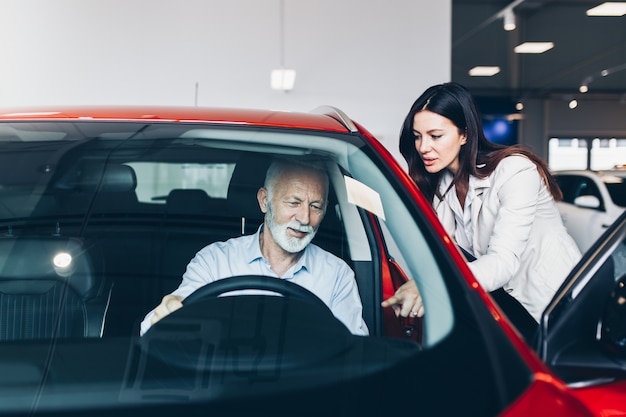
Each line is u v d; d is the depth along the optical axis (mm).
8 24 6680
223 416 737
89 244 1107
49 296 1061
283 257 1147
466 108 1744
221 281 1111
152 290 1062
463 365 798
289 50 6953
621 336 1008
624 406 949
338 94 7047
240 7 6879
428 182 1919
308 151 1213
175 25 6828
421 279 983
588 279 1108
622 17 9031
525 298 1816
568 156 9250
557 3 9000
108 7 6762
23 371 846
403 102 7070
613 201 5977
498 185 1725
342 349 867
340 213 1168
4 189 1158
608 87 9164
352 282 1125
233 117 1308
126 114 1311
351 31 7000
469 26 9008
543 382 748
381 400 756
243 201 1188
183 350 871
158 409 754
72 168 1184
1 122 1262
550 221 1815
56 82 6754
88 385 802
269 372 814
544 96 9172
